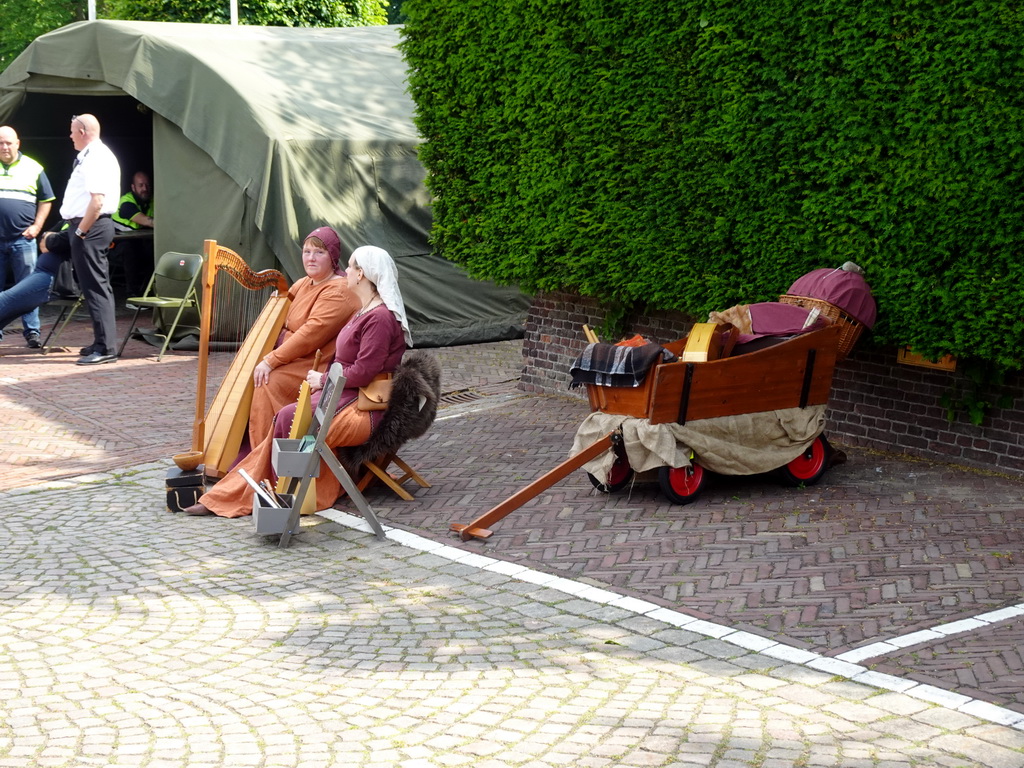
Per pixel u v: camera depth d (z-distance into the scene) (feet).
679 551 20.97
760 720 14.15
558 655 16.43
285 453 21.52
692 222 29.22
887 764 12.91
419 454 28.76
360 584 19.69
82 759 13.29
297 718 14.38
